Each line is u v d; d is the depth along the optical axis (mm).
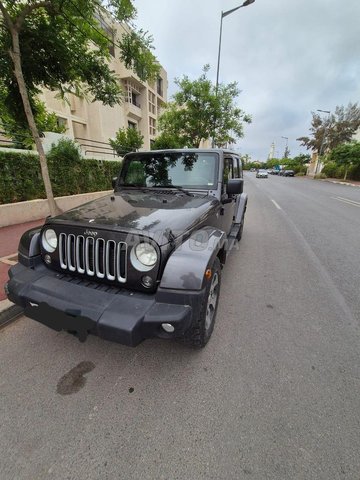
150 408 1715
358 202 12102
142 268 1765
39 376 1961
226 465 1378
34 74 4121
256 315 2842
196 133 12172
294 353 2260
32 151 6574
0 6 3002
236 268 4148
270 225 7305
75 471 1345
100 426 1589
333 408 1729
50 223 2082
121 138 15430
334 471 1354
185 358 2166
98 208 2336
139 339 1639
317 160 38875
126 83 20500
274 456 1424
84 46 4348
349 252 4996
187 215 2223
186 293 1684
